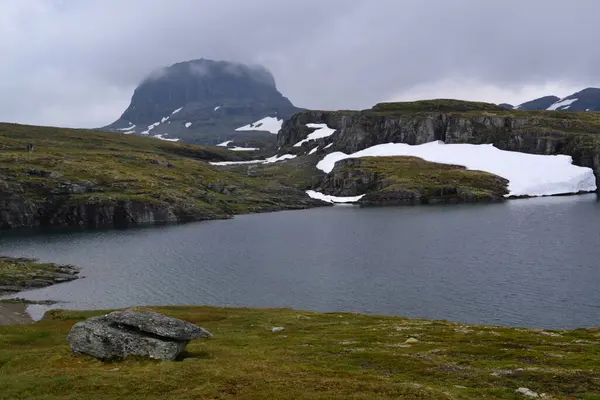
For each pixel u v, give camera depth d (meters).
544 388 32.28
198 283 112.81
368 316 70.88
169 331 40.19
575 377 34.06
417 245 149.62
